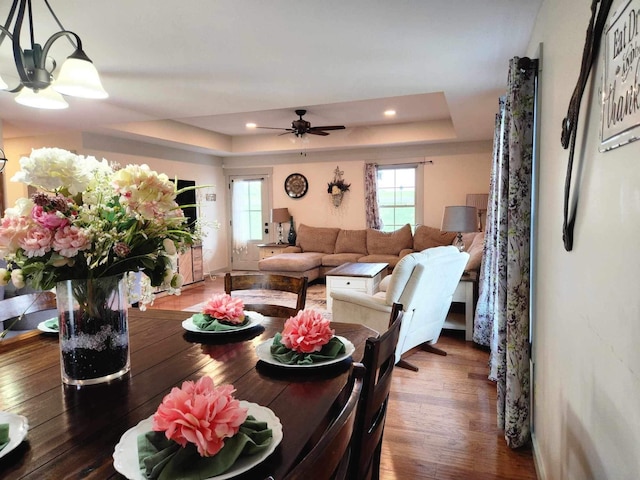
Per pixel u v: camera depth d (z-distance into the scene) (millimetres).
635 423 789
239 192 8391
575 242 1263
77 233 1109
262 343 1517
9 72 3096
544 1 1970
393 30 2387
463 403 2744
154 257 1266
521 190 2158
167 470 750
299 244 7637
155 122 5875
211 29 2361
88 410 1060
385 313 3158
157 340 1623
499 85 3436
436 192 6996
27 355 1479
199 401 803
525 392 2191
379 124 6719
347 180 7562
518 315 2174
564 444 1448
